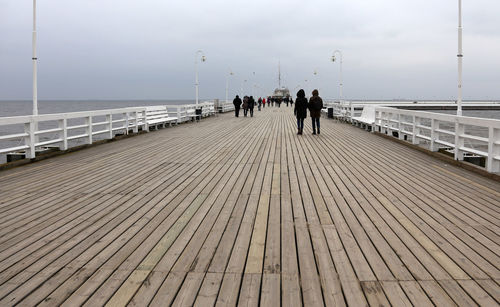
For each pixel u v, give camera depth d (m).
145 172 8.31
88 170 8.59
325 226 4.78
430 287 3.23
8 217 5.19
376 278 3.40
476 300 3.02
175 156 10.58
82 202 5.91
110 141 14.20
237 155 10.68
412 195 6.25
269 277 3.44
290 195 6.30
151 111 19.41
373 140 14.27
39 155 10.15
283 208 5.57
